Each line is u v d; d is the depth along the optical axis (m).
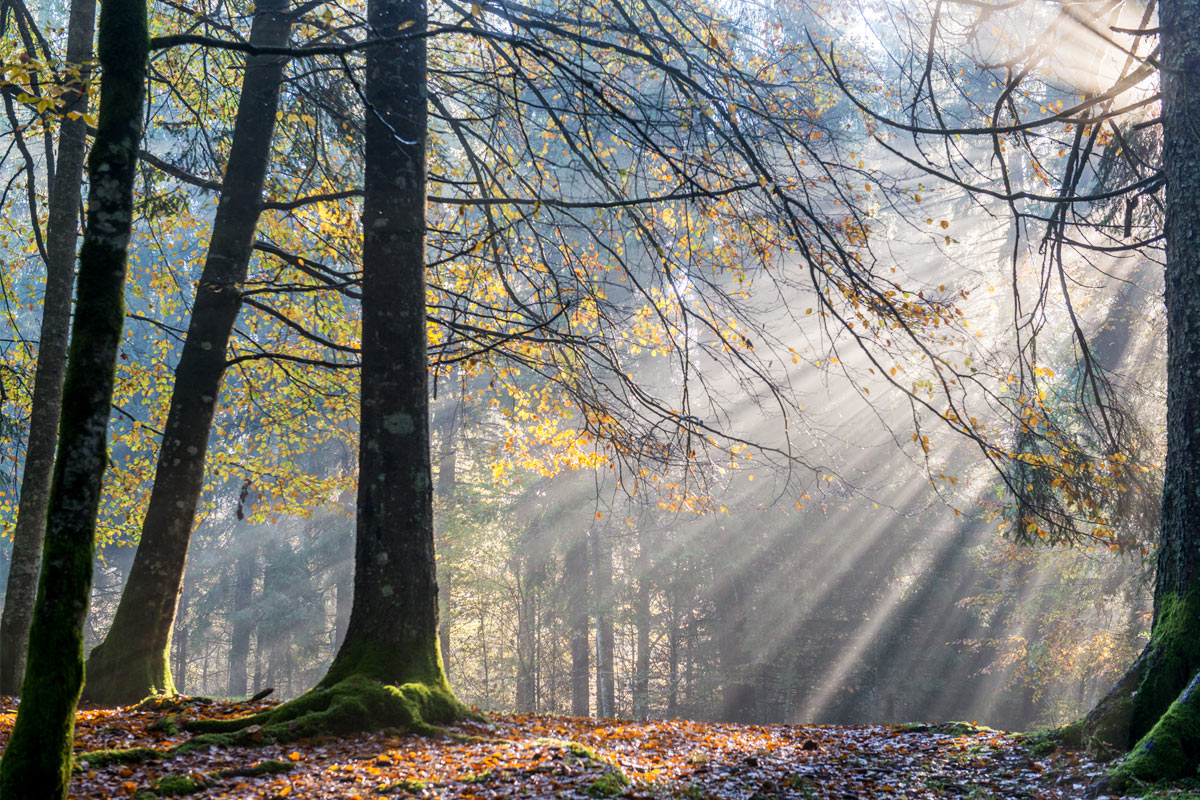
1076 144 8.73
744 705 25.55
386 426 8.19
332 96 12.06
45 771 4.28
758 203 9.86
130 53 5.03
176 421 10.07
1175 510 6.98
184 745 6.61
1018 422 9.95
